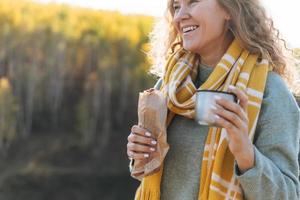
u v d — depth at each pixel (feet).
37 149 125.08
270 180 7.38
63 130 128.57
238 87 7.80
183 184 7.96
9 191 117.29
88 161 125.59
